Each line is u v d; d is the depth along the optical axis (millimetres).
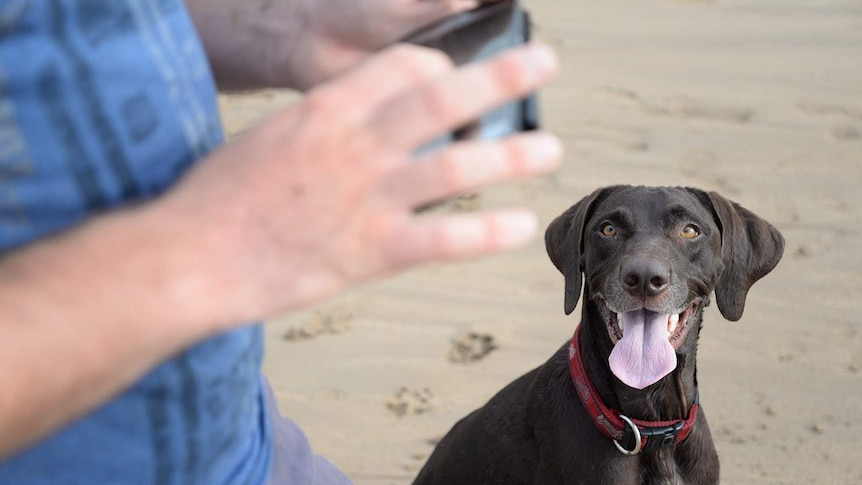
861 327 5070
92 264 739
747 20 9266
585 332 3305
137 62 1014
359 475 4223
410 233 720
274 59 1328
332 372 4824
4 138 928
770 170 6648
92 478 1051
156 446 1090
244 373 1205
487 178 711
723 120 7363
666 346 3125
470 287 5426
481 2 1015
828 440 4344
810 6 9570
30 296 732
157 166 1023
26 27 939
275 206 735
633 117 7398
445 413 4559
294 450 1550
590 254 3383
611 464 3242
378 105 736
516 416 3537
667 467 3316
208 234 740
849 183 6492
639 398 3189
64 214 962
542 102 7609
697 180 6523
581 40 8797
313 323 5184
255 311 753
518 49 717
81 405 758
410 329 5109
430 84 712
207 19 1354
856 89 7891
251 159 743
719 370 4766
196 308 742
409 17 1226
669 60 8406
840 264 5590
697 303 3318
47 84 943
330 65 1292
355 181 721
